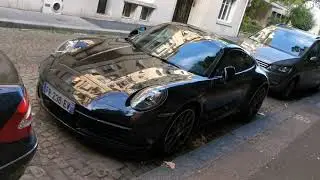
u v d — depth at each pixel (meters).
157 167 5.02
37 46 8.60
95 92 4.70
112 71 5.09
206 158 5.70
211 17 19.44
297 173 6.19
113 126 4.56
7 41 8.33
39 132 4.91
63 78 4.90
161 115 4.71
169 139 5.11
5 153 2.94
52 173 4.22
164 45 6.15
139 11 14.73
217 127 7.04
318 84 12.68
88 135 4.62
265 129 7.73
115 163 4.80
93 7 12.82
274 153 6.70
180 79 5.25
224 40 6.71
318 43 11.49
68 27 10.76
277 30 11.55
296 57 10.58
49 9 11.44
